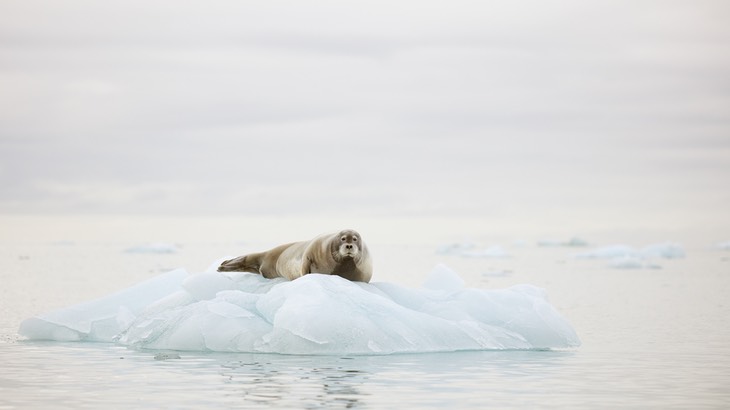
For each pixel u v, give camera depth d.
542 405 22.20
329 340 31.00
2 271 97.44
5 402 22.31
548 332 34.31
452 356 30.83
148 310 35.59
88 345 34.25
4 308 51.34
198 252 170.00
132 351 32.19
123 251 162.75
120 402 22.27
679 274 101.50
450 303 34.97
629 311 53.94
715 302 61.44
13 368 27.97
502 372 27.33
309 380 25.50
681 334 40.38
